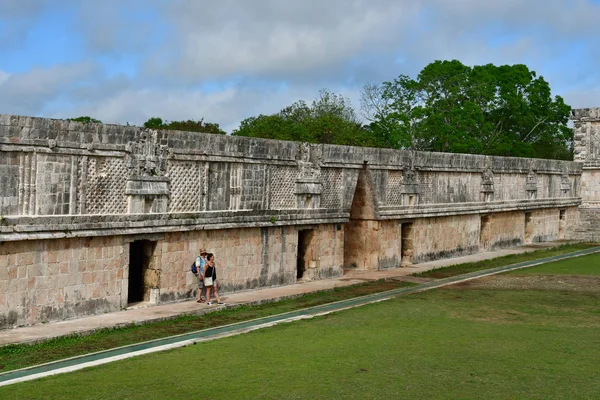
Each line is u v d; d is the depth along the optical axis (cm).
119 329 1927
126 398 1297
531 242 4919
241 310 2284
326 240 3039
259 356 1619
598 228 5362
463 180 4069
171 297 2323
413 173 3588
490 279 3064
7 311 1838
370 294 2652
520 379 1453
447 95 6322
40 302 1919
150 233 2228
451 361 1588
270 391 1348
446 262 3731
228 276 2545
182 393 1331
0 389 1341
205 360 1580
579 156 5509
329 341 1784
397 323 2045
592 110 5409
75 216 1984
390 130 6241
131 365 1530
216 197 2486
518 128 6962
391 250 3466
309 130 5866
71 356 1623
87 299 2050
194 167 2395
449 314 2205
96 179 2072
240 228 2575
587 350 1709
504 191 4528
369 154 3259
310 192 2894
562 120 7062
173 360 1580
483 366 1549
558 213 5253
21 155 1869
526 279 3067
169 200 2309
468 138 5984
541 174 4966
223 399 1300
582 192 5516
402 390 1368
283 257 2794
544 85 6862
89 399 1288
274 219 2703
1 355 1620
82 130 2014
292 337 1833
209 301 2302
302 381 1417
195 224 2369
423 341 1794
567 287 2830
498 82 6675
